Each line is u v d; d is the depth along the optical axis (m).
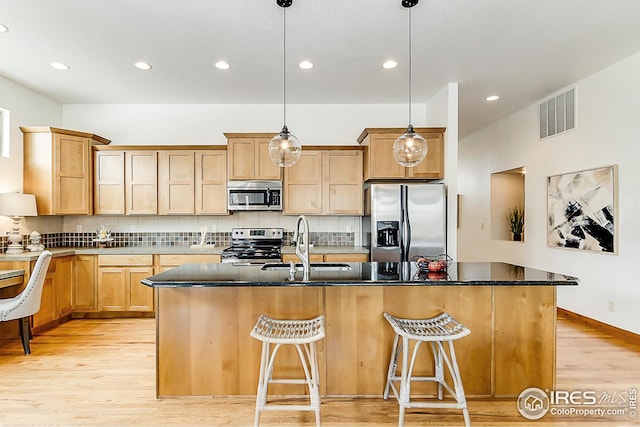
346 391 2.16
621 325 3.18
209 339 2.15
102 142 4.23
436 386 2.16
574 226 3.70
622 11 2.38
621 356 2.78
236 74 3.48
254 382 2.16
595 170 3.42
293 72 3.43
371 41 2.81
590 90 3.50
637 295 3.05
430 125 4.28
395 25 2.56
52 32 2.63
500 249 5.09
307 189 4.12
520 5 2.31
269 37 2.74
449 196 3.76
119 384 2.33
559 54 3.03
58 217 4.22
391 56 3.08
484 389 2.14
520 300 2.13
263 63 3.22
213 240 4.41
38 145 3.69
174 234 4.40
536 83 3.72
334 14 2.42
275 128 4.44
